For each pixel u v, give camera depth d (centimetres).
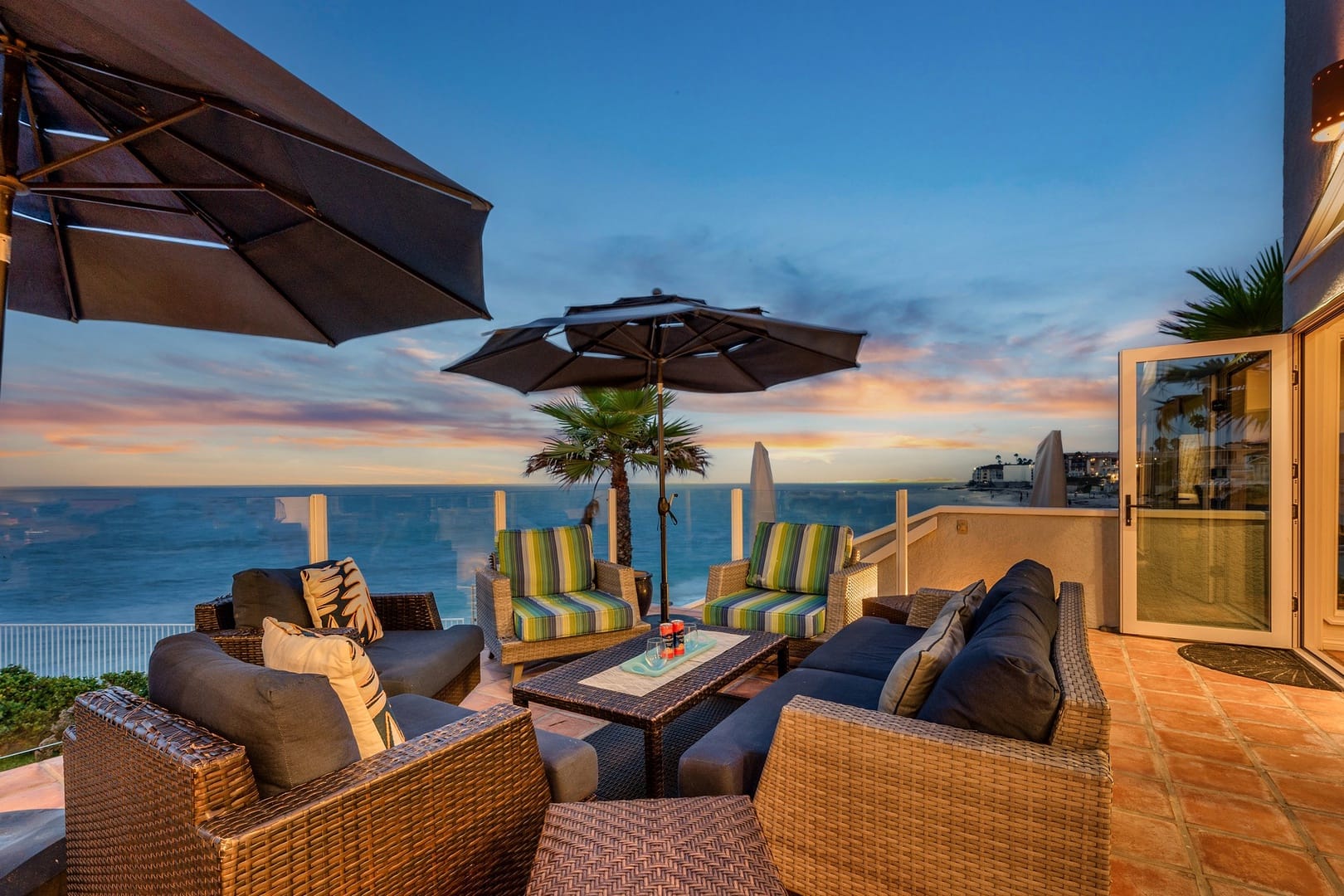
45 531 311
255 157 142
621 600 407
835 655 282
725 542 565
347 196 143
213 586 327
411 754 137
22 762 288
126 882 129
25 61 112
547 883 108
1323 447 430
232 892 104
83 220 179
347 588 297
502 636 366
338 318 205
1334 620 430
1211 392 462
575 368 419
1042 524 527
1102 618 506
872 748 161
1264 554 448
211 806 112
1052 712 151
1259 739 294
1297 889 189
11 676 301
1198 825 224
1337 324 425
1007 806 144
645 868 112
